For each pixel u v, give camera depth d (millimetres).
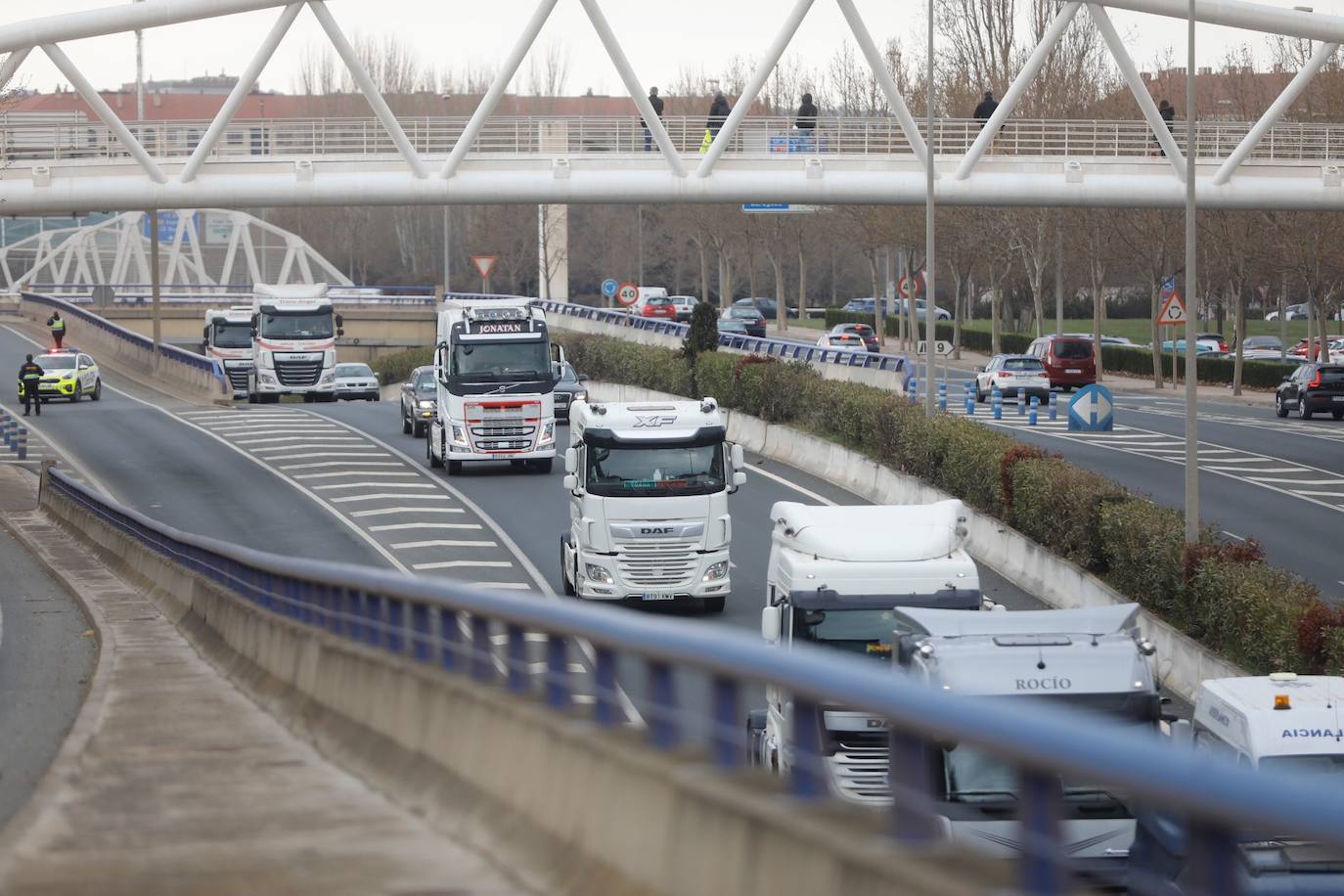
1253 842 26234
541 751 23594
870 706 14852
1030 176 114875
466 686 27891
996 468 81125
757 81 111875
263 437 134625
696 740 21438
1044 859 13367
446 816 25953
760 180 115625
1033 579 74312
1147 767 10883
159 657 53406
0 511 104438
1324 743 34094
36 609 70562
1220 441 126625
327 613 39875
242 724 38406
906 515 49094
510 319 109438
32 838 25672
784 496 99938
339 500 101625
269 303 171000
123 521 83625
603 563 70125
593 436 70312
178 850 24609
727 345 182250
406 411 134750
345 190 115250
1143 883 23797
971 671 37406
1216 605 56719
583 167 117312
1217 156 123188
